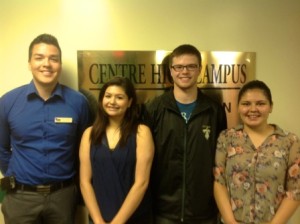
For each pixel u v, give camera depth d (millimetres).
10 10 1905
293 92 2129
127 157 1541
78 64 1943
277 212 1485
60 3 1931
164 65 1989
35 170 1650
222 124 1761
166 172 1689
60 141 1685
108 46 1973
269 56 2090
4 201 1720
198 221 1712
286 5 2078
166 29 2000
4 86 1943
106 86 1597
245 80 2072
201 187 1668
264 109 1536
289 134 1547
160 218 1760
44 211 1674
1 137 1745
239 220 1531
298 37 2100
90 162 1593
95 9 1953
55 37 1841
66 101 1732
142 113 1725
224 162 1616
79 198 1864
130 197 1525
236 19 2047
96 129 1589
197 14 2016
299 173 1492
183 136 1670
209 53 2027
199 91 1772
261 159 1503
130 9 1974
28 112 1669
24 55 1936
